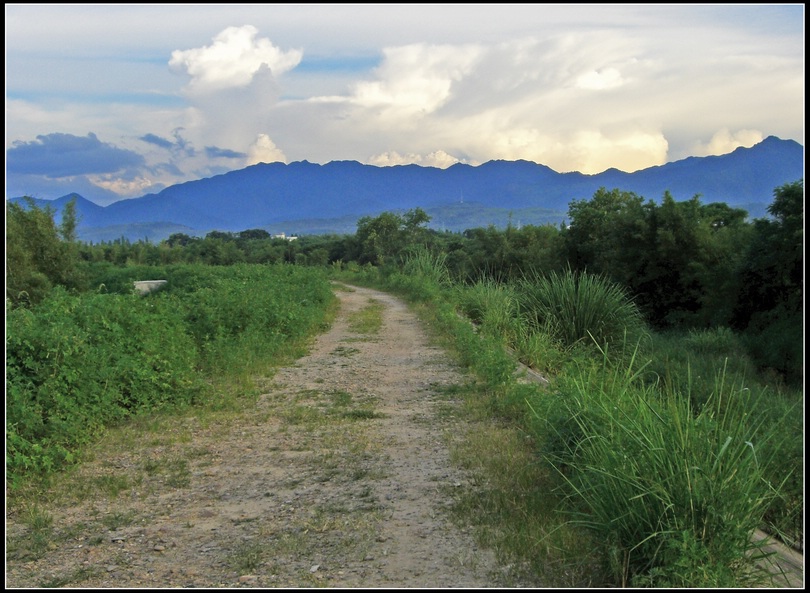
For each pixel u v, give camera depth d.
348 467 6.06
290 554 4.21
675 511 3.62
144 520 4.92
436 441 6.86
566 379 6.59
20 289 30.09
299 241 106.44
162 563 4.14
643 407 4.45
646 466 3.88
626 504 3.78
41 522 4.83
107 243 88.06
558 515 4.55
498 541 4.25
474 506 4.94
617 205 40.41
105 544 4.46
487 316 14.64
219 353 11.06
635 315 12.80
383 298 28.47
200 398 8.71
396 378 10.52
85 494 5.48
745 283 25.75
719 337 22.17
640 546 3.68
